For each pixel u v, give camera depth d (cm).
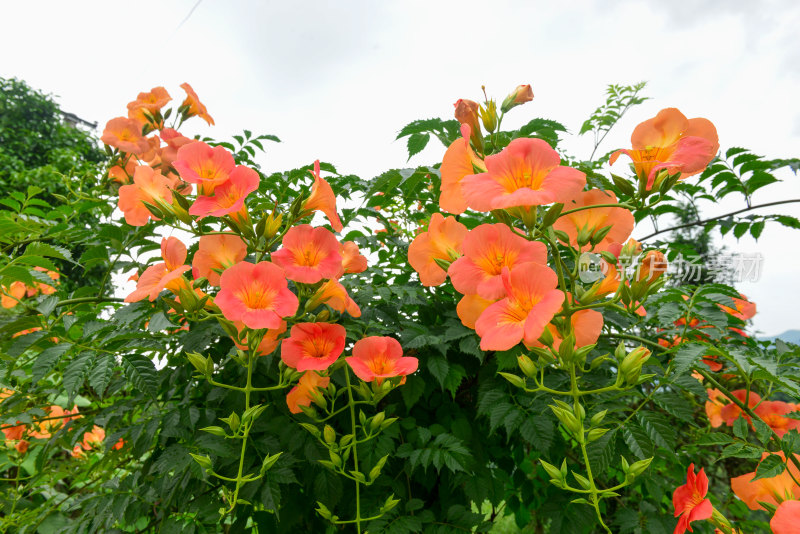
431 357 191
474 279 111
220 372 201
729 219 248
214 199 145
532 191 99
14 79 1105
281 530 194
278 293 138
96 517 186
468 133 126
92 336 177
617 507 293
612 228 133
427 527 182
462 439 201
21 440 309
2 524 254
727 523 137
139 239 235
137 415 253
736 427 163
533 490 253
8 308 231
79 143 1072
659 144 120
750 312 244
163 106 288
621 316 198
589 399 177
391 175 207
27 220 261
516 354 177
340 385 189
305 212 160
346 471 184
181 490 182
